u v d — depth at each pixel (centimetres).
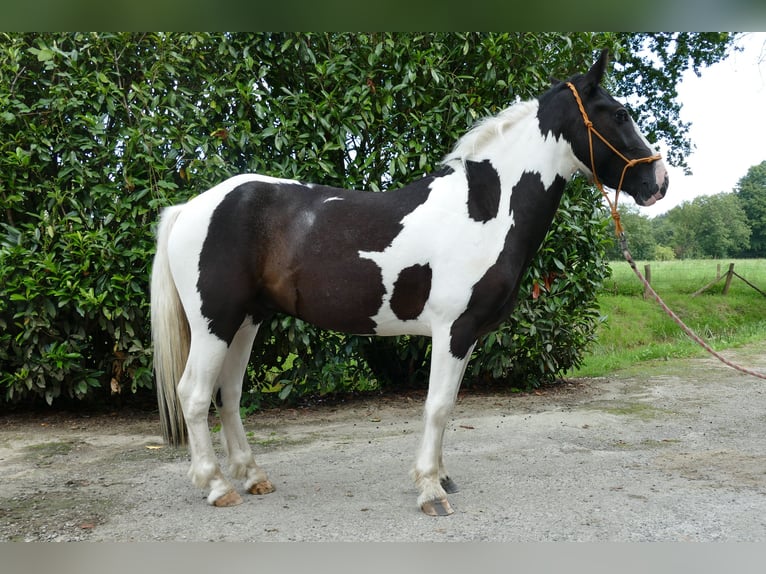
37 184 473
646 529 254
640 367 722
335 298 282
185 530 256
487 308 274
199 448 287
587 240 565
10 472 348
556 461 358
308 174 500
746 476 328
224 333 286
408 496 298
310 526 259
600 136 285
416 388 605
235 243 284
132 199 466
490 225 278
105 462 369
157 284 296
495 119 296
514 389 591
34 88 485
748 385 598
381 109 506
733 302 1284
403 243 275
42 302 457
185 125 481
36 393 514
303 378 525
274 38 506
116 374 496
